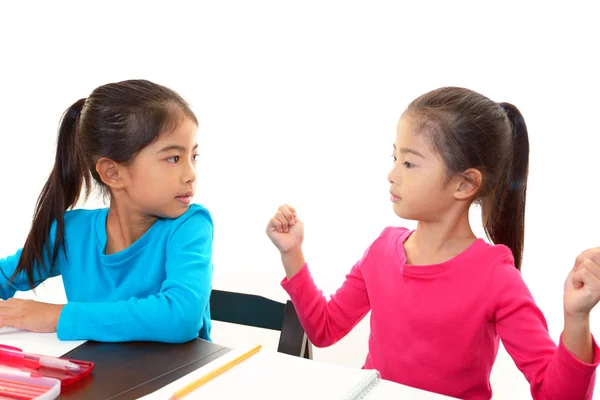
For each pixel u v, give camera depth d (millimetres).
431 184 869
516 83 1464
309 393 663
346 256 1690
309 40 1669
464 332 885
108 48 1896
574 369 720
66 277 1056
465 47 1505
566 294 708
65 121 1046
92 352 792
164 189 946
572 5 1413
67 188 1059
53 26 1935
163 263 1006
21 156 2012
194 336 871
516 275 876
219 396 652
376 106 1625
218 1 1754
